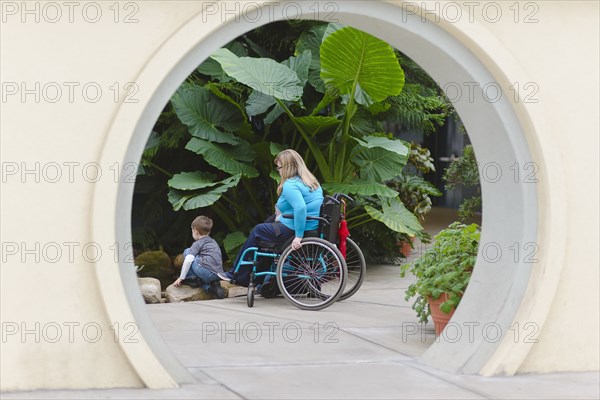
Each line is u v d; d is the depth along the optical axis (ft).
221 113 35.65
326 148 37.32
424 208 41.24
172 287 31.07
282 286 28.94
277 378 19.25
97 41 17.03
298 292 29.58
